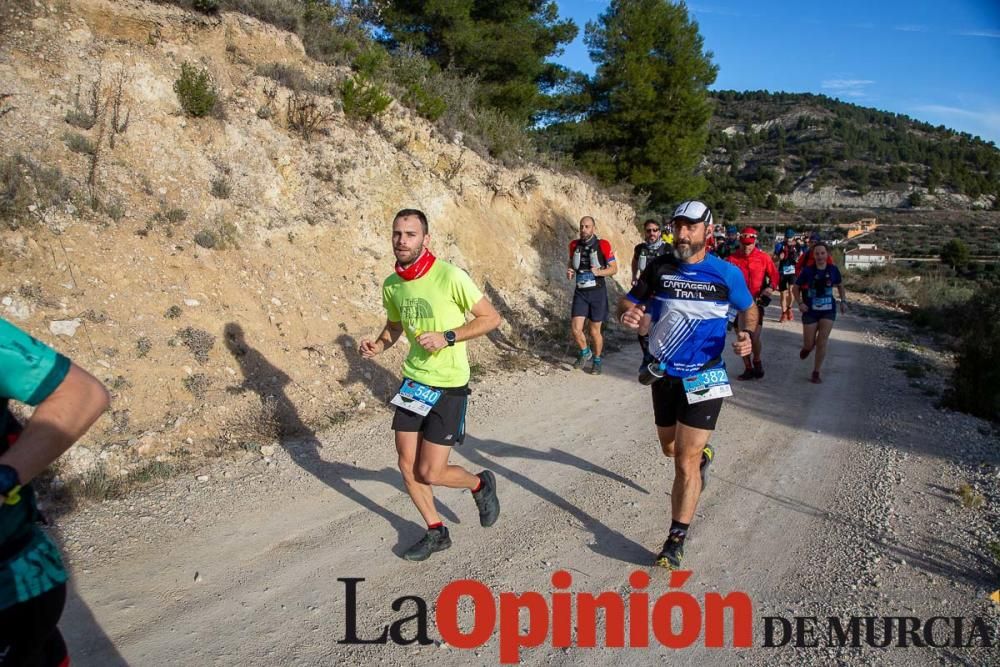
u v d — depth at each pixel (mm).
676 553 4438
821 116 145000
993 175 113250
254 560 4406
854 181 106312
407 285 4352
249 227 8383
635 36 25891
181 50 9203
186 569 4258
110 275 6664
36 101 7457
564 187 16188
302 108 9969
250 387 6820
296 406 6934
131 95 8250
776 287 9594
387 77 12648
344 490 5477
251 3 10773
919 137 142625
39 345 2016
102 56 8289
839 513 5336
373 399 7582
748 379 9680
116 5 8766
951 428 7492
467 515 5172
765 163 117688
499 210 13414
